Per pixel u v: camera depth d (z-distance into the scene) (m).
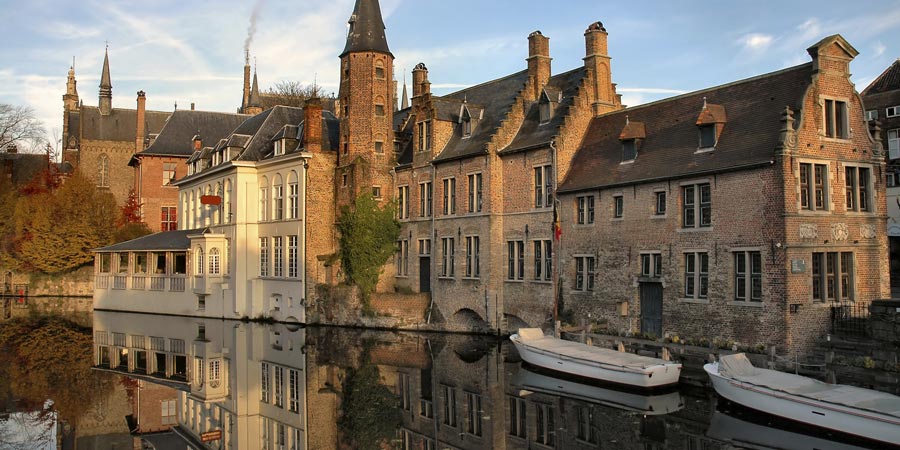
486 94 37.09
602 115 30.92
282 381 24.05
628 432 17.06
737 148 23.28
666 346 22.83
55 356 29.41
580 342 25.50
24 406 21.02
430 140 36.09
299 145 40.12
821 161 22.30
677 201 24.81
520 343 24.88
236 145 42.62
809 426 16.33
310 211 38.19
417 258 37.06
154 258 46.69
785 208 21.28
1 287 58.28
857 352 19.83
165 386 23.69
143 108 68.00
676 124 26.72
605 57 31.70
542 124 31.84
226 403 21.30
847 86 23.23
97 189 62.44
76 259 57.16
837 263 22.62
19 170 70.00
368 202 36.97
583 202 28.70
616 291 27.05
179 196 52.03
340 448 16.70
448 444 16.88
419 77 41.34
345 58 38.81
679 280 24.66
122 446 16.94
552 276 29.56
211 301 42.34
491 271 32.12
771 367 19.80
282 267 39.59
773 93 23.78
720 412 18.64
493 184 32.25
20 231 58.31
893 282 37.44
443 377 24.11
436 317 35.06
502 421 18.62
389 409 20.30
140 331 36.50
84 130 70.31
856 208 23.22
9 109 64.19
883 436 14.87
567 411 19.25
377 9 39.16
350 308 36.78
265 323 39.25
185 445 17.02
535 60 33.91
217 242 42.41
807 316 21.56
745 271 22.52
